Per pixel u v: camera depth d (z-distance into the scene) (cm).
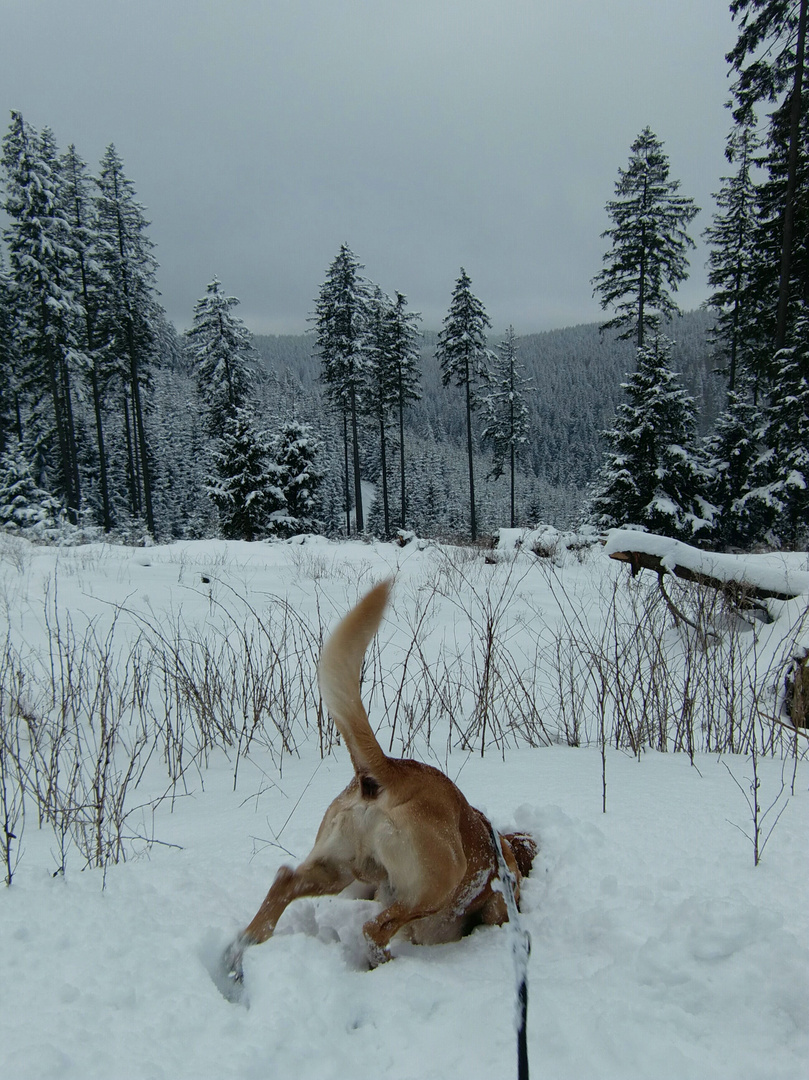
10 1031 169
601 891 245
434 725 551
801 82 1766
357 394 4228
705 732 507
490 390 5106
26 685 543
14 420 4491
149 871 264
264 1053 161
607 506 2545
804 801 317
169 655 666
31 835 335
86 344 3597
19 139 2914
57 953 204
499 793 342
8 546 1479
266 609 913
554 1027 169
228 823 328
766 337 2372
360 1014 178
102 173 3469
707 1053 160
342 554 1873
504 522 7806
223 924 221
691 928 206
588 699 609
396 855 210
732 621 712
